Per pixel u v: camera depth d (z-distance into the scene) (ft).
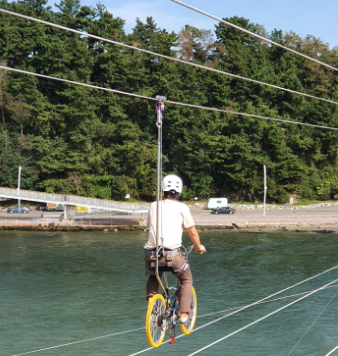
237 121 408.67
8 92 412.16
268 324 124.26
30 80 405.59
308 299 145.69
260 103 419.95
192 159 408.87
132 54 427.33
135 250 236.22
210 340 114.01
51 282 171.94
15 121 413.80
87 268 194.29
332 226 316.60
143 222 322.75
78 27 433.48
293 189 411.34
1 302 147.43
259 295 151.94
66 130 418.51
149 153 409.69
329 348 107.86
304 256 215.72
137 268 193.77
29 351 109.09
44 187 405.59
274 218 325.83
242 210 390.63
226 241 261.85
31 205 399.24
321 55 448.24
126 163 411.34
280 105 433.07
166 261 24.47
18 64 422.82
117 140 419.95
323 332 117.60
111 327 125.18
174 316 25.62
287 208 394.93
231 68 428.15
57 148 405.80
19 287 165.17
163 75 423.23
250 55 431.84
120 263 203.82
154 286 25.52
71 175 408.87
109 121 423.23
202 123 414.00
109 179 403.13
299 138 422.00
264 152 412.16
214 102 426.92
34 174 404.77
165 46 430.61
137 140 406.82
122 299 150.71
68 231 312.29
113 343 113.39
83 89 407.85
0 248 244.63
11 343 114.01
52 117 408.26
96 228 314.76
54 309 140.77
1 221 320.91
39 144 401.70
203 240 265.95
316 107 426.51
